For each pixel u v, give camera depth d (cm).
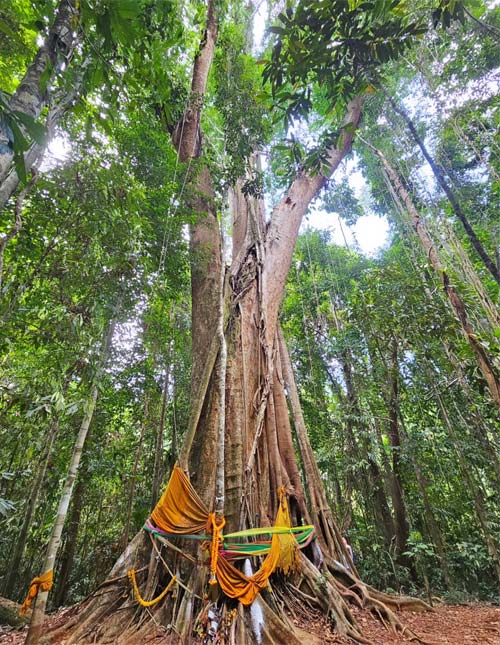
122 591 461
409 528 946
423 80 754
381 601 575
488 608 625
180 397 1076
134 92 560
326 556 604
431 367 845
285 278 852
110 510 1195
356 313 938
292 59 344
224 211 691
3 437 696
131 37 235
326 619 469
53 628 444
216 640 381
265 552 467
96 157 483
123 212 466
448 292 610
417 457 850
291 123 389
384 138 1055
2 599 561
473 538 897
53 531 342
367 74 349
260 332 736
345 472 988
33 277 445
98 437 948
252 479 561
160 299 682
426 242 744
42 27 290
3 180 248
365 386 995
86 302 446
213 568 418
